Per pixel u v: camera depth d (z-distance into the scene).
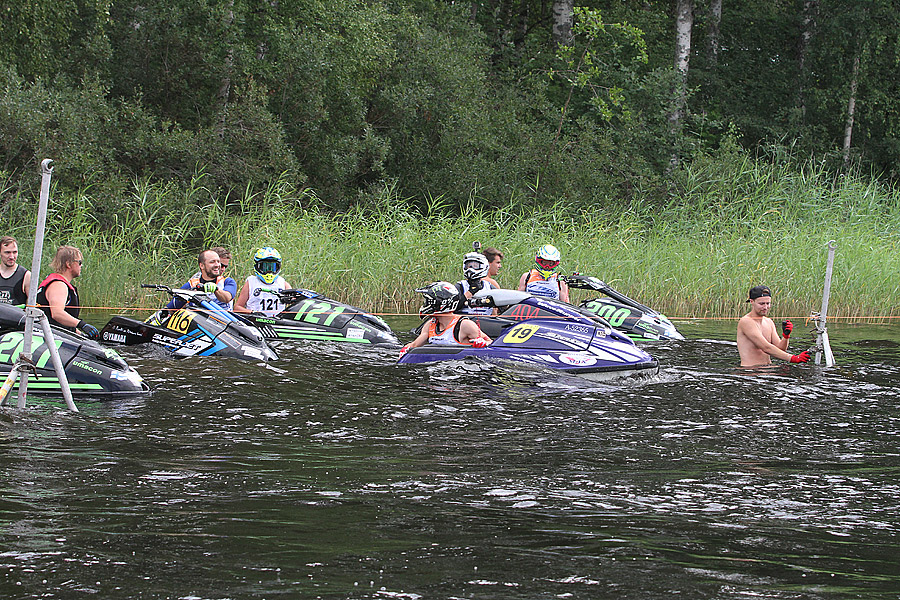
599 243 20.22
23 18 22.11
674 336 13.30
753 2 39.12
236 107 24.73
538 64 34.53
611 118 31.94
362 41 25.66
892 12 34.12
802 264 19.59
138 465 5.59
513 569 3.94
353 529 4.46
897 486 5.49
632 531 4.51
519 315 10.41
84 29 25.86
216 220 22.64
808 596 3.70
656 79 31.84
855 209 26.75
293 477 5.43
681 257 19.58
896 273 19.84
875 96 34.62
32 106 21.05
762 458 6.14
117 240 20.12
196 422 6.91
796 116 35.16
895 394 8.65
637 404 8.03
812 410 7.85
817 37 35.28
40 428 6.49
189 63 25.17
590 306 14.05
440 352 10.16
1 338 8.07
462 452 6.20
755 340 10.59
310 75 25.12
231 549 4.13
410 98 27.34
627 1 38.22
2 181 20.53
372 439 6.54
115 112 23.69
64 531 4.32
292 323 12.18
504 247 19.70
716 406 7.97
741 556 4.18
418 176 28.30
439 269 18.53
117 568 3.87
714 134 35.81
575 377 9.29
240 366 9.50
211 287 11.88
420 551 4.15
